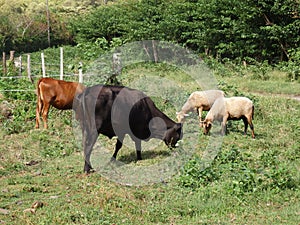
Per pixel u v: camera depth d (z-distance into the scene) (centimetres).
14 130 1300
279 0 2338
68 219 713
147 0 3033
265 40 2453
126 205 761
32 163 1048
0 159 1066
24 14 4747
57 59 3167
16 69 1967
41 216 727
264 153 1024
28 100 1512
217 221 696
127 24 2909
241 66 2259
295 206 754
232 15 2592
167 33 2672
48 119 1380
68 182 906
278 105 1526
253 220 702
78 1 5631
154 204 778
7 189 870
